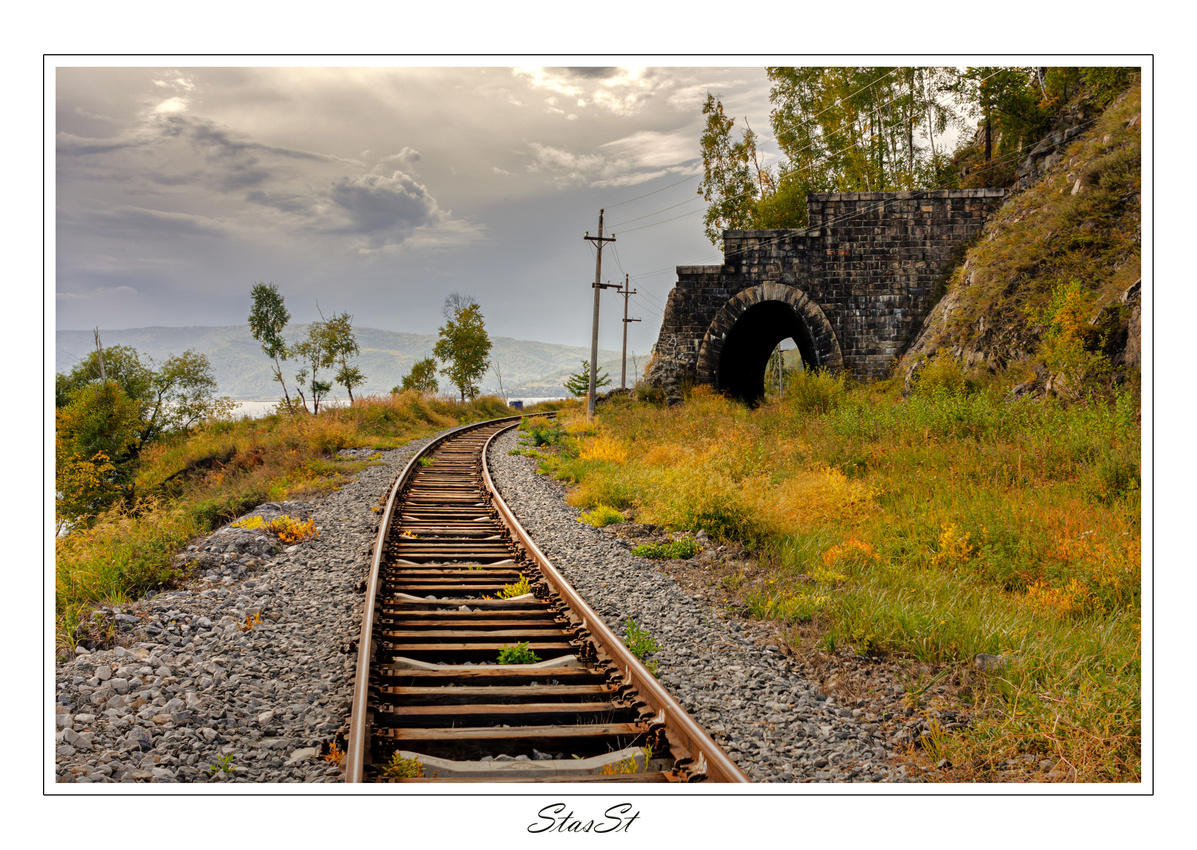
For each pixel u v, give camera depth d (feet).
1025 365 53.88
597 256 95.50
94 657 16.92
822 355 87.56
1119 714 15.21
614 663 17.58
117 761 12.87
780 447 48.49
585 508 40.22
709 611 22.57
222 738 13.87
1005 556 27.40
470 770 12.77
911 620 20.20
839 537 30.09
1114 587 23.24
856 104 113.70
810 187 116.98
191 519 33.88
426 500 41.83
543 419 112.68
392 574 25.72
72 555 25.08
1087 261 54.80
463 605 22.84
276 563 27.68
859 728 15.26
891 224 87.04
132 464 88.17
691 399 86.63
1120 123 61.31
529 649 18.65
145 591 23.15
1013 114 90.53
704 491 32.68
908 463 42.45
